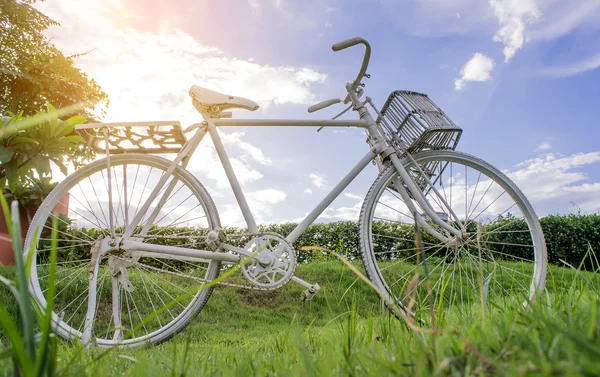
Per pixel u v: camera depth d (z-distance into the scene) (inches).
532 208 92.0
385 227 225.3
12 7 362.6
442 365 17.4
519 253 225.1
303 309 169.5
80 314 129.5
